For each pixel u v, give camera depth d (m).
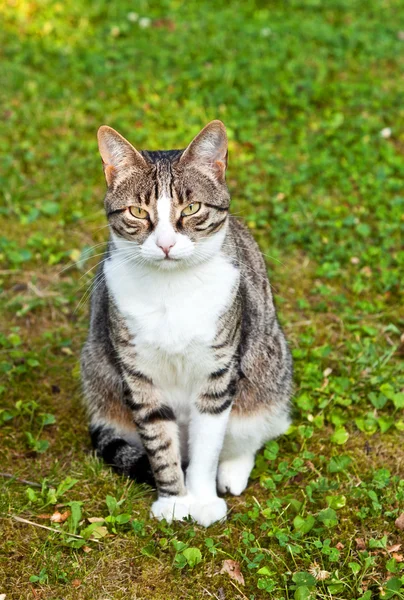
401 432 4.80
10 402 5.03
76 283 6.06
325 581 3.76
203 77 8.68
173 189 3.82
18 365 5.34
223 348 4.01
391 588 3.69
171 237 3.76
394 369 5.19
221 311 3.95
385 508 4.21
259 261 4.64
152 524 4.14
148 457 4.26
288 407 4.71
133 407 4.19
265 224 6.59
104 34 9.62
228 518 4.22
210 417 4.16
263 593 3.78
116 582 3.82
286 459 4.62
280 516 4.11
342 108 8.19
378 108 8.19
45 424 4.85
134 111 8.13
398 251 6.31
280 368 4.58
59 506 4.23
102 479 4.41
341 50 9.30
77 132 7.82
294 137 7.79
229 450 4.50
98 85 8.57
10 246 6.34
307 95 8.35
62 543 3.99
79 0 10.32
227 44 9.41
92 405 4.65
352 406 4.95
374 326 5.64
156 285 3.90
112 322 4.08
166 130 7.90
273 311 4.64
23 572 3.86
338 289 6.03
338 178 7.12
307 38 9.62
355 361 5.22
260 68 8.78
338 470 4.43
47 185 7.07
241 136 7.67
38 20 9.85
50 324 5.79
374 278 6.08
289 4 10.55
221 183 3.99
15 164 7.28
